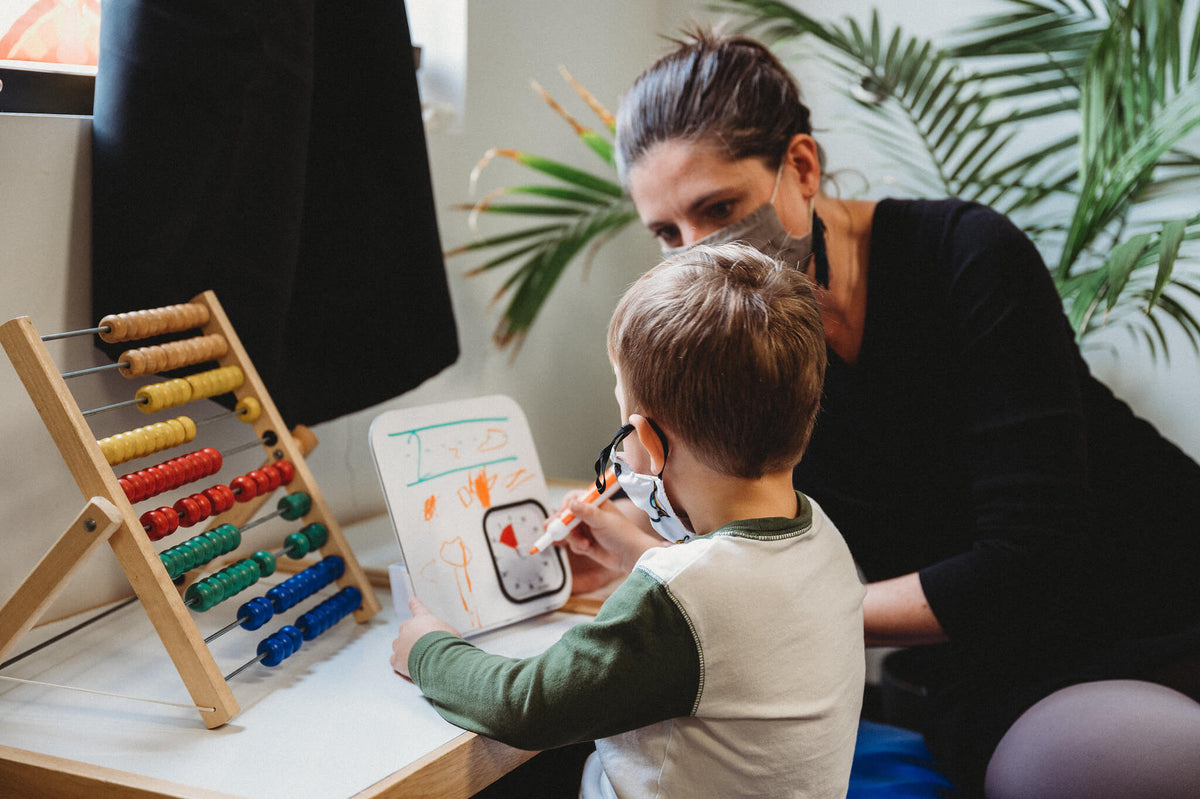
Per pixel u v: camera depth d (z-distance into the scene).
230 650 0.96
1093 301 1.50
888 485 1.16
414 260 1.32
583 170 1.92
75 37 1.15
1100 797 0.86
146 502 1.14
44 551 1.04
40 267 1.01
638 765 0.75
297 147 1.11
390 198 1.29
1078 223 1.54
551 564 1.08
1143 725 0.88
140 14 0.98
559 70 1.82
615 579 1.16
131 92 0.99
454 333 1.39
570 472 1.94
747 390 0.74
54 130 1.01
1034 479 0.98
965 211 1.09
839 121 1.99
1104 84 1.55
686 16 2.05
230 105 1.03
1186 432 1.74
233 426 1.24
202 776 0.71
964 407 1.06
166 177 1.00
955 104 1.77
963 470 1.11
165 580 0.80
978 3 1.81
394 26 1.24
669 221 1.09
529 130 1.76
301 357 1.25
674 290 0.78
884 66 1.84
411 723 0.80
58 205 1.02
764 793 0.73
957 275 1.06
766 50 1.10
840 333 1.14
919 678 1.20
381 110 1.25
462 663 0.81
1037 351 1.01
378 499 1.49
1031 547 0.96
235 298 1.10
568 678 0.72
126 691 0.86
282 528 1.30
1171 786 0.85
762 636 0.72
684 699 0.71
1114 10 1.58
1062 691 0.98
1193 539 1.10
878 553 1.18
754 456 0.76
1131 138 1.56
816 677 0.74
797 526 0.78
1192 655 1.01
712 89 1.03
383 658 0.95
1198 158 1.62
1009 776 0.94
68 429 0.80
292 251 1.14
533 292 1.66
